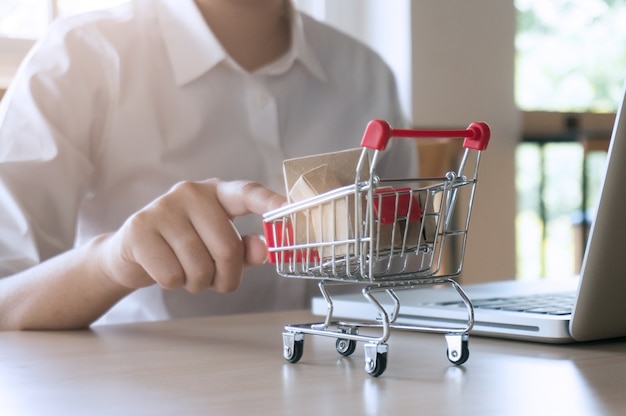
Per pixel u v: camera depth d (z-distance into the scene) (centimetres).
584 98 367
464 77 315
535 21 353
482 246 323
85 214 141
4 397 52
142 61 138
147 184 137
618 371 59
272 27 149
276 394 51
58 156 125
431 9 304
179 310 138
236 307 142
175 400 50
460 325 77
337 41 162
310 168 63
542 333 71
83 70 134
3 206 120
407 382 55
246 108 142
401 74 302
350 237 58
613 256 65
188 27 139
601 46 368
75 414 47
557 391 51
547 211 344
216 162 140
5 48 210
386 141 55
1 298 97
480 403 48
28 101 128
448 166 296
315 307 96
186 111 139
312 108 153
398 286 60
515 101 330
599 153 329
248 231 140
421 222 61
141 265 89
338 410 46
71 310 93
